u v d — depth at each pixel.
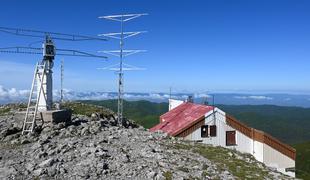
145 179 17.69
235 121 45.88
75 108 49.16
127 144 24.33
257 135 46.03
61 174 17.09
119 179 17.33
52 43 25.94
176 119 48.62
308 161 130.75
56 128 25.05
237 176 21.77
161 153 23.17
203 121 44.72
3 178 16.11
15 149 21.09
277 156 45.75
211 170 21.47
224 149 30.62
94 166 18.27
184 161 22.30
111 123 35.66
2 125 25.66
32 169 17.36
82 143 22.48
